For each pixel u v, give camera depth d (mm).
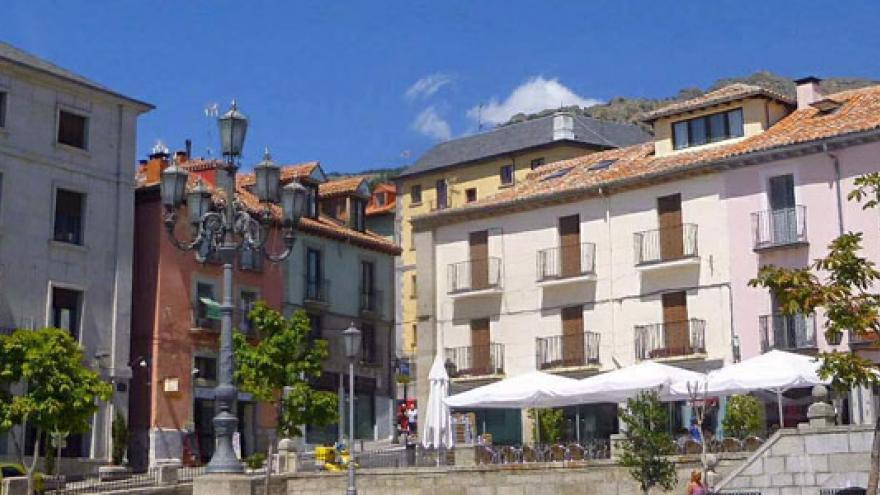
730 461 24984
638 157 38719
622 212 36469
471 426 36562
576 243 37438
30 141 37281
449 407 32250
